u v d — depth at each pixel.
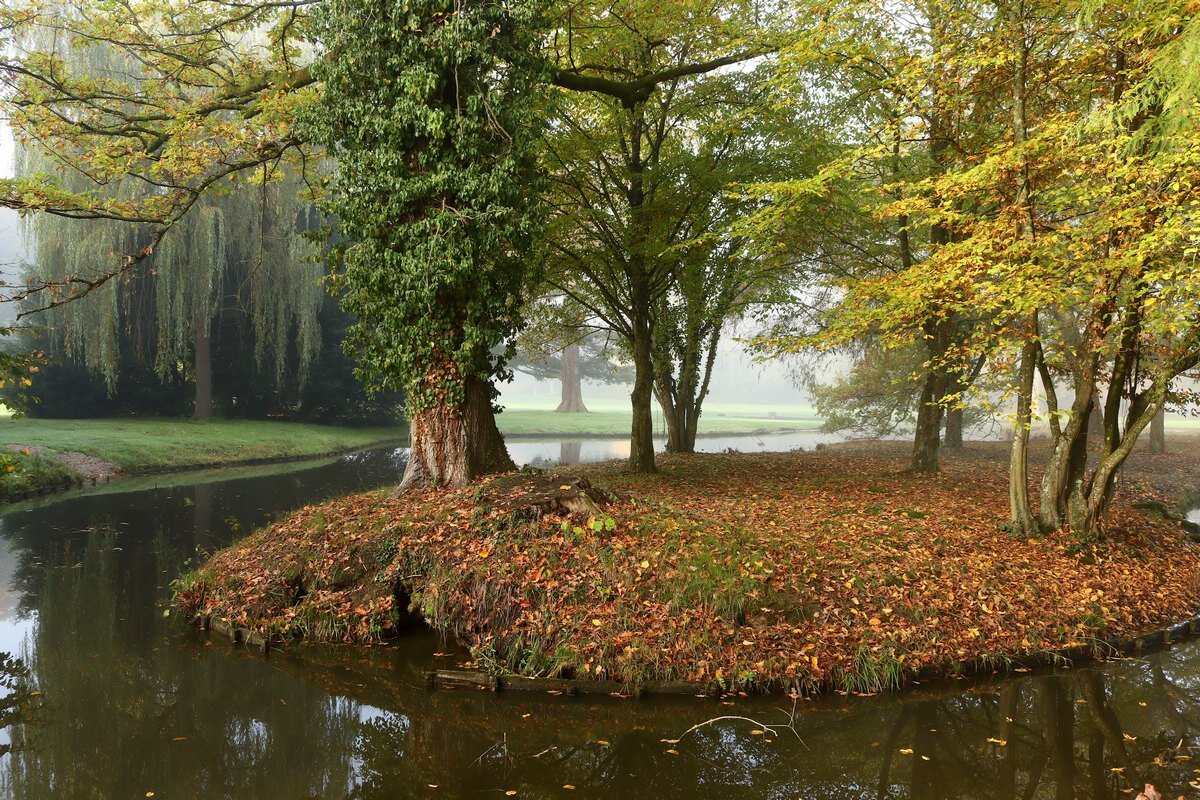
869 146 10.38
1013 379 9.93
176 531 13.59
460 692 7.00
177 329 26.50
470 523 8.48
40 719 6.55
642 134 16.77
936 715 6.50
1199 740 6.14
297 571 8.68
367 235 9.77
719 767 5.69
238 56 13.84
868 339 23.53
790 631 7.23
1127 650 7.83
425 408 10.06
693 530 8.62
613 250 15.72
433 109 9.29
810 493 13.73
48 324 24.97
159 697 6.96
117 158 11.62
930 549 9.11
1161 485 17.42
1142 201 7.81
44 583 10.44
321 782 5.51
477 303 9.75
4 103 10.87
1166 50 7.11
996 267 7.96
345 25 9.38
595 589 7.55
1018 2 9.05
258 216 28.48
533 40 10.65
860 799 5.20
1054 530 10.15
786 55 11.05
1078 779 5.49
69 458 20.83
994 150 8.94
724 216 15.27
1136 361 9.99
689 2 12.91
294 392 35.50
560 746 6.03
